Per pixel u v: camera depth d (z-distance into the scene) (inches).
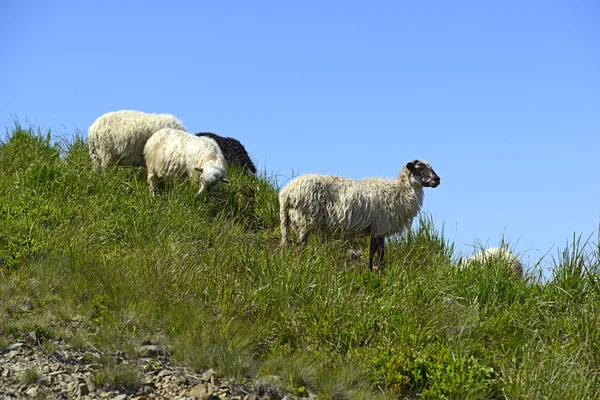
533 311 331.0
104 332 262.7
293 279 330.0
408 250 417.1
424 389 258.1
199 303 304.3
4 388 221.0
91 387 230.2
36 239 357.7
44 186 451.2
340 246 404.2
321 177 406.3
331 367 268.2
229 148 559.5
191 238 403.5
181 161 467.2
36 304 288.0
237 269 341.7
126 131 490.3
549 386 262.8
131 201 448.5
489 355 295.0
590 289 345.4
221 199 473.1
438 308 318.0
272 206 478.3
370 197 405.1
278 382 247.8
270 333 293.0
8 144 520.7
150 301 294.0
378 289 343.3
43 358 245.3
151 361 251.4
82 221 406.0
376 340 298.2
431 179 415.8
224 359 253.1
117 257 351.3
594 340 305.1
